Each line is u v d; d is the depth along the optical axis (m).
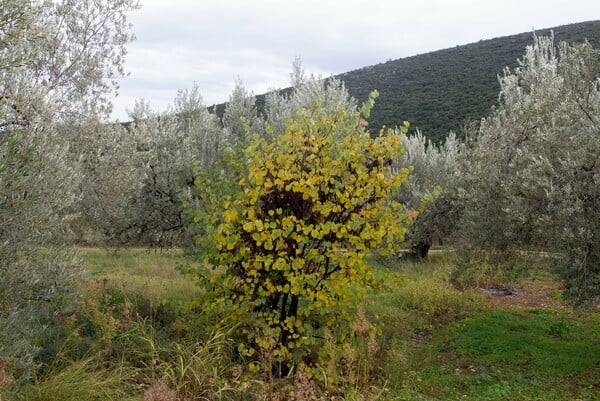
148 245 9.82
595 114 6.32
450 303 9.00
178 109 12.44
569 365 6.20
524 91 10.71
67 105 7.05
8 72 4.72
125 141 8.31
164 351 5.34
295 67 13.04
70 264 4.50
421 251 15.32
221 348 5.32
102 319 5.67
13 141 4.02
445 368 6.26
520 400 5.18
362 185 5.32
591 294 5.68
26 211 3.99
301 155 5.27
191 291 8.42
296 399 4.55
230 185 5.64
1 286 3.87
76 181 4.96
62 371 4.53
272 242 5.11
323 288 5.38
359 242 5.16
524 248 7.40
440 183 14.98
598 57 7.37
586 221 5.54
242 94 12.48
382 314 8.08
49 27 5.40
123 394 4.45
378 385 5.29
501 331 7.58
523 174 6.38
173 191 9.51
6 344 3.84
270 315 5.27
